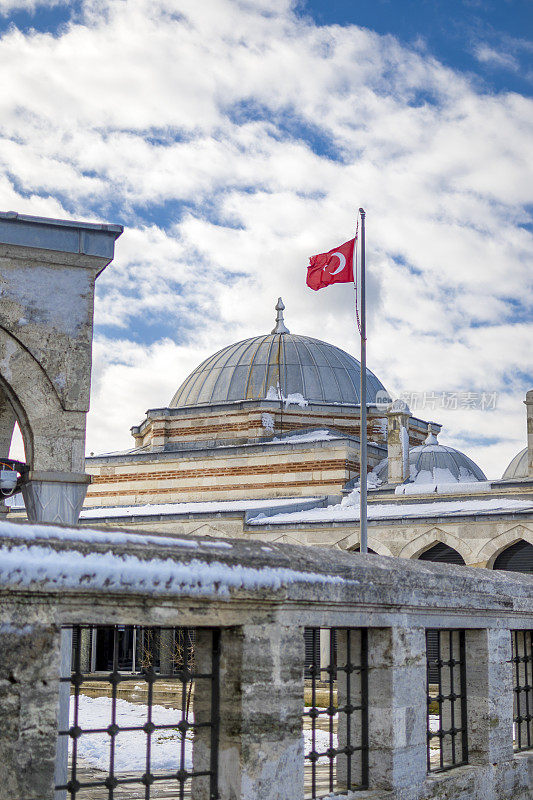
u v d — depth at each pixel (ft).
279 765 16.87
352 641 20.72
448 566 24.02
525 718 28.07
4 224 32.96
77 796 30.27
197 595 15.62
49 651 13.97
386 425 122.83
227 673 16.85
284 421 119.96
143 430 134.00
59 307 33.91
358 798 19.07
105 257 34.55
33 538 13.97
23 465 34.24
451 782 21.93
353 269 70.74
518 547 79.56
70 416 33.73
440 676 23.98
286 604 17.28
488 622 24.52
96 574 14.28
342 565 18.89
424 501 91.56
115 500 119.44
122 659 88.02
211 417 122.01
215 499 113.50
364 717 20.27
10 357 33.01
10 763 13.30
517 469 129.08
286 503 101.09
